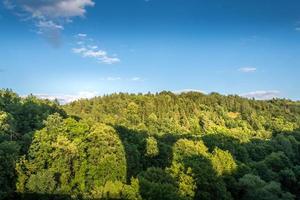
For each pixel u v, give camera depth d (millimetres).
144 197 71500
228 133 193500
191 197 79000
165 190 71812
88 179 87250
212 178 87062
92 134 95438
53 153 88188
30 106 144750
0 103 142125
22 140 104062
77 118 172625
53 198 81562
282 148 159000
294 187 122812
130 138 128875
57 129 101375
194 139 140875
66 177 85375
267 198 95875
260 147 153125
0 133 100000
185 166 87375
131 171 100750
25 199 81438
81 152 91125
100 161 88250
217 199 86625
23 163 85938
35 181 80938
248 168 112375
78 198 81750
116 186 72562
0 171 80938
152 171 80625
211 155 107250
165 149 116812
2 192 78062
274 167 127375
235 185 100750
